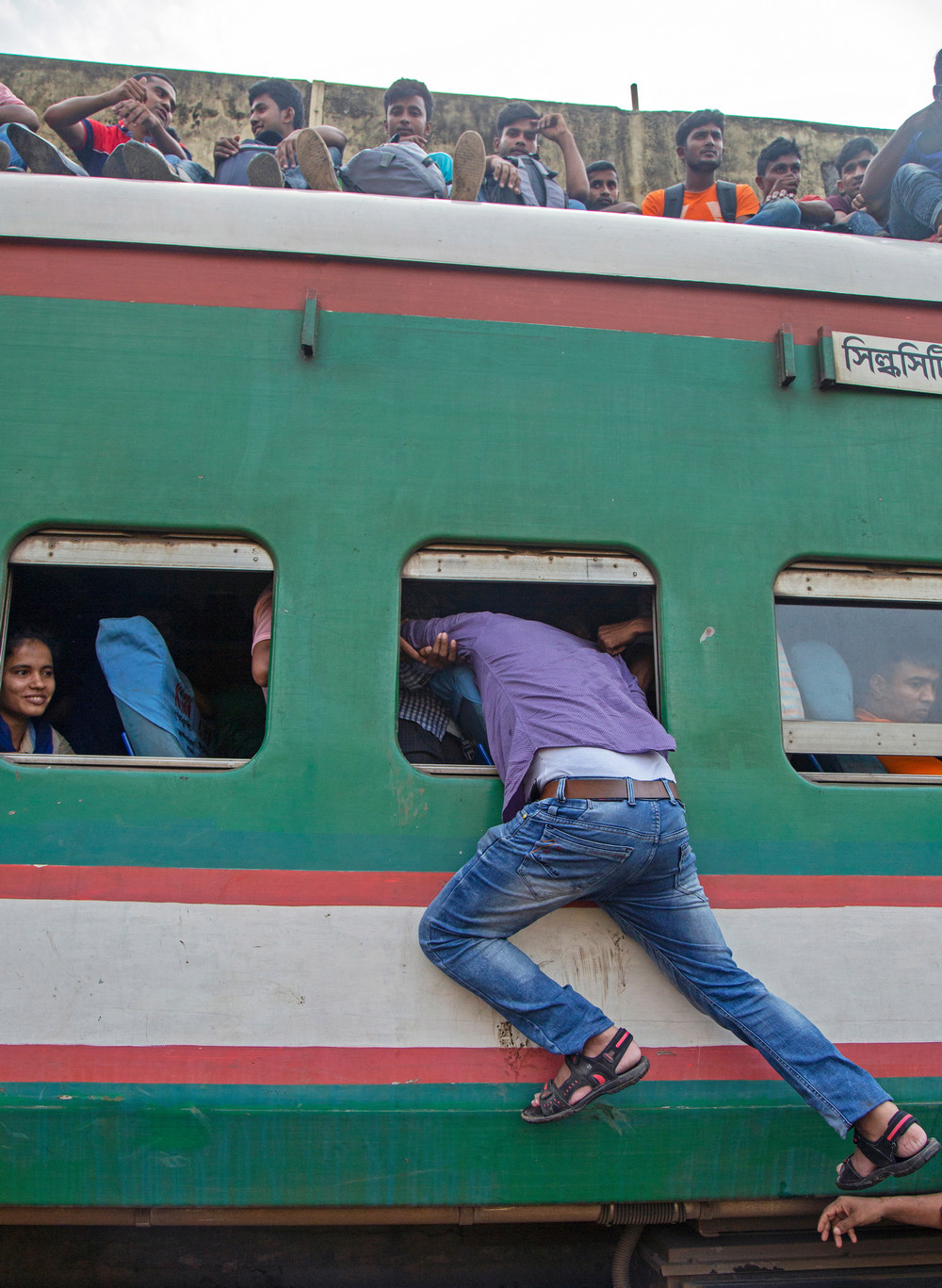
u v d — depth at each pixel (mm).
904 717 2475
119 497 2207
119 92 4004
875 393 2518
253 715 2822
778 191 4309
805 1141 2129
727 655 2318
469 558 2305
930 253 2648
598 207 4730
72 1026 1993
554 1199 2051
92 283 2297
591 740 2049
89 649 2584
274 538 2232
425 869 2125
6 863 2043
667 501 2371
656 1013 2133
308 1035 2031
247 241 2346
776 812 2254
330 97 6238
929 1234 2283
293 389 2305
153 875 2064
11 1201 1959
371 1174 2021
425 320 2377
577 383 2398
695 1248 2182
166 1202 1983
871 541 2432
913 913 2244
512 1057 2066
